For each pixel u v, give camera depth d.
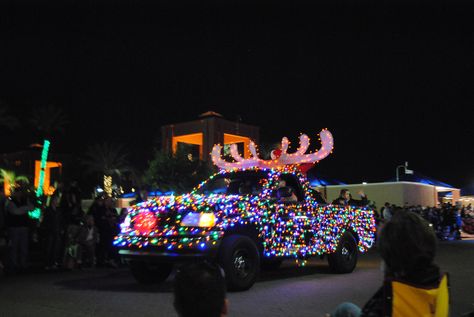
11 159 56.50
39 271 11.40
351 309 2.54
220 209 8.04
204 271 1.95
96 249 12.72
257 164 10.92
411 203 32.56
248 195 8.88
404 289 2.13
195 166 42.88
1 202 11.27
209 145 42.47
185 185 42.81
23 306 6.95
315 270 11.23
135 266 8.82
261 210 8.63
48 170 57.41
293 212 9.37
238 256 8.00
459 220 25.89
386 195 32.28
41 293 8.02
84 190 53.75
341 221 10.47
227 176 9.99
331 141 10.78
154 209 8.24
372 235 11.38
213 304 1.90
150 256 8.00
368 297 7.66
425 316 2.10
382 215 19.47
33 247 15.02
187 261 7.73
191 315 1.90
